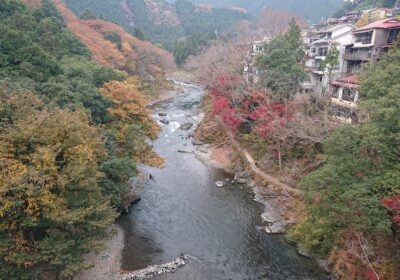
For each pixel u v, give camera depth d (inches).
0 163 549.0
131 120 1114.7
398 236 639.1
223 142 1561.3
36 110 718.5
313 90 1348.4
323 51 1641.2
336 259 726.5
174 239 880.3
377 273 636.7
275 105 1226.6
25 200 556.4
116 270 751.7
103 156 843.4
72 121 682.2
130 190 1066.7
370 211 599.2
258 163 1273.4
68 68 1242.6
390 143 643.5
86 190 657.6
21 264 578.6
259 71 1577.3
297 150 1159.0
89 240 637.3
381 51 1312.7
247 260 794.8
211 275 743.7
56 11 2252.7
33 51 1130.7
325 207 686.5
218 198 1111.0
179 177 1273.4
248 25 3841.0
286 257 800.3
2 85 771.4
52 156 581.6
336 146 706.8
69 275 623.5
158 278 732.0
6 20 1444.4
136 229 920.9
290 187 1079.0
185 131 1857.8
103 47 2471.7
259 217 991.0
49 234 606.2
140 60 3046.3
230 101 1582.2
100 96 1068.5
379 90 723.4
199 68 2519.7
